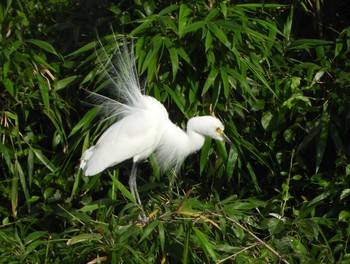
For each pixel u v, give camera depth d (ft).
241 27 25.50
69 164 28.55
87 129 27.61
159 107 27.04
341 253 25.80
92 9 29.32
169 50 25.86
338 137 27.14
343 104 26.99
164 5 28.84
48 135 29.66
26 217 27.81
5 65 26.68
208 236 24.38
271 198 26.99
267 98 27.61
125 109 27.35
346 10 31.50
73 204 29.14
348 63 27.40
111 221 23.11
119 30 28.71
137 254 22.68
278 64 27.68
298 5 30.12
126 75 27.12
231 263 23.90
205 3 27.30
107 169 27.63
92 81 27.78
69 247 23.62
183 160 28.25
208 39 25.21
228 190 28.84
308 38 31.32
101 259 22.56
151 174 30.42
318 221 25.66
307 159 29.30
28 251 23.86
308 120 28.27
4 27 28.35
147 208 26.66
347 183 26.55
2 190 28.22
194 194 28.73
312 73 27.14
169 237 23.70
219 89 26.30
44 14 30.25
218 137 26.66
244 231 23.89
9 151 27.84
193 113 27.27
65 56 29.07
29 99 27.30
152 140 26.76
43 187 28.68
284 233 24.00
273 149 28.63
